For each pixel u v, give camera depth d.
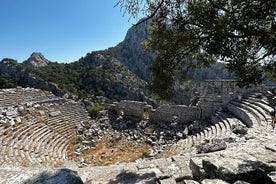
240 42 7.36
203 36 8.58
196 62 10.74
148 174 8.77
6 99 37.84
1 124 26.03
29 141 25.50
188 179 7.88
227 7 7.57
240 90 30.09
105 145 30.62
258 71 7.54
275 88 26.61
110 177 8.96
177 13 8.95
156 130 32.44
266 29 6.92
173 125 32.81
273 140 12.98
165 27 9.77
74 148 29.52
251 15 6.51
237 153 8.69
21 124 28.64
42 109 36.91
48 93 50.91
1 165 16.20
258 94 27.17
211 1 7.53
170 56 10.20
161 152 24.30
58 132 31.98
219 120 27.14
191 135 27.88
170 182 7.81
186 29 8.95
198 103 32.47
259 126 18.44
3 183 6.74
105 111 41.94
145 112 38.75
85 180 9.09
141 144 29.64
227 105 30.11
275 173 6.15
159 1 9.30
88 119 40.88
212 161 6.99
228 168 6.33
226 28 6.77
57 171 5.09
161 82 10.86
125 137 32.44
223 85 30.91
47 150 25.53
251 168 6.28
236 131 19.06
